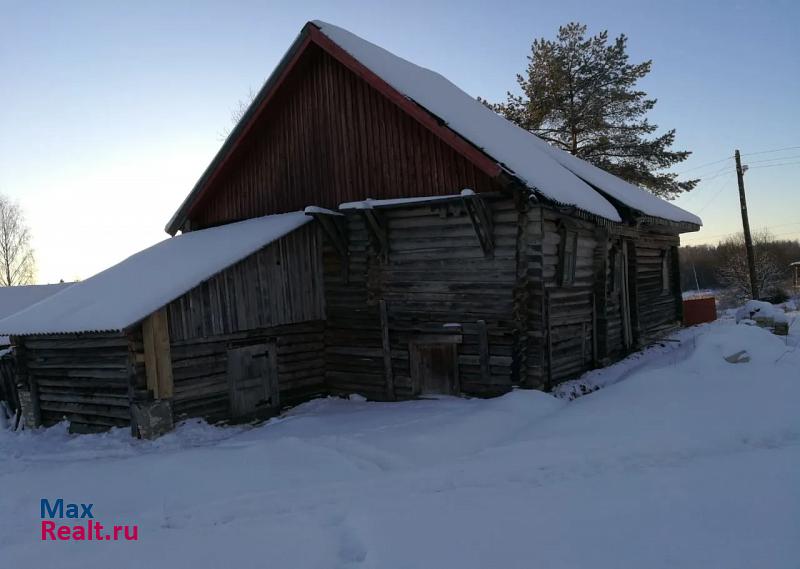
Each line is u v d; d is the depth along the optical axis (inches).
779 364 357.4
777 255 2026.3
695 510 177.0
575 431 273.1
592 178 550.9
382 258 431.8
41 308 420.8
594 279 474.0
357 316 447.5
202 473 253.1
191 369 370.3
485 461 240.7
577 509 184.1
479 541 165.3
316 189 466.6
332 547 170.1
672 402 306.3
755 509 174.9
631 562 148.2
